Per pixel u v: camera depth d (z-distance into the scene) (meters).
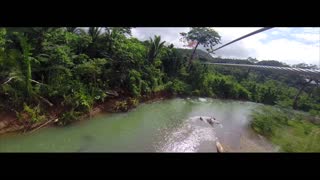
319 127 18.41
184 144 13.91
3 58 12.31
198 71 36.62
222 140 15.59
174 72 33.78
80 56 17.56
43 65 14.80
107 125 15.52
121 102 19.25
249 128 19.86
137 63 23.58
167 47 33.78
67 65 15.98
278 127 18.67
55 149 11.23
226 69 59.88
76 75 16.91
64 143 12.02
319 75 22.89
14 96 12.75
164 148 12.89
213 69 51.44
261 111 27.02
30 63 13.69
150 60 28.11
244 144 15.30
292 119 21.02
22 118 12.52
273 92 42.41
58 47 15.09
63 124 13.99
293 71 27.16
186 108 25.02
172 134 15.45
